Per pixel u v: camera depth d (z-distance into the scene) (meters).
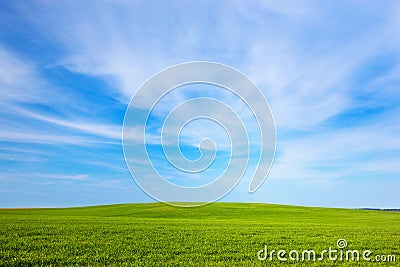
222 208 66.94
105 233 25.33
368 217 57.47
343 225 37.94
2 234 23.45
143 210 63.84
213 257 17.89
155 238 23.23
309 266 16.55
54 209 74.06
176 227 30.33
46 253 17.78
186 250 19.38
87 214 57.84
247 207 71.25
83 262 16.16
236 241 22.91
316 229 31.58
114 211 64.00
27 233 23.97
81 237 22.83
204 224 34.50
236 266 16.05
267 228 31.44
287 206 80.75
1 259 16.16
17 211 66.69
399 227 35.88
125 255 17.73
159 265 15.94
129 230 27.11
